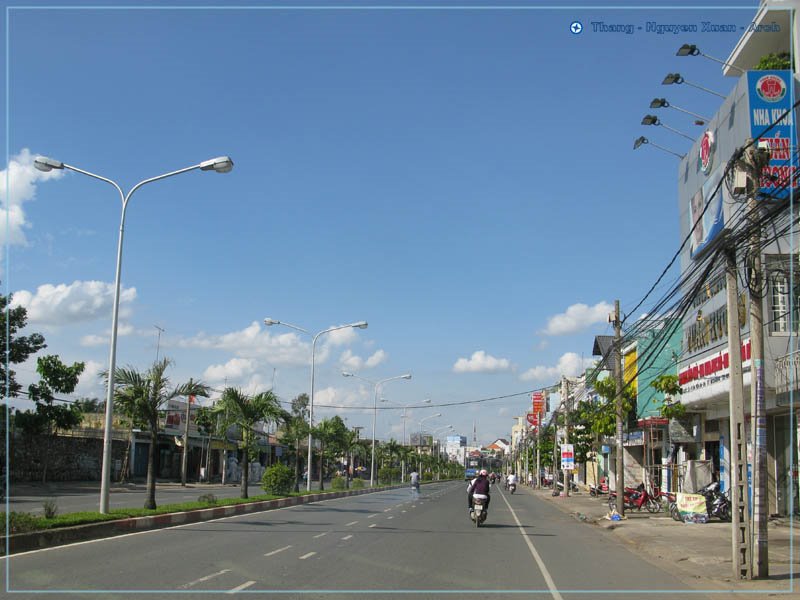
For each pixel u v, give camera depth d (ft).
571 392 207.92
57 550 45.29
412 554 49.06
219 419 171.94
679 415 93.25
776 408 70.74
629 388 131.34
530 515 99.40
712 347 85.25
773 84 73.87
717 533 70.38
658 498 106.11
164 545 49.47
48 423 141.38
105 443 61.72
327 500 124.57
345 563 43.24
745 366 71.87
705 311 88.53
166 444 196.85
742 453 41.32
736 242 40.83
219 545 50.47
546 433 249.14
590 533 73.67
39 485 133.80
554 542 62.13
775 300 70.18
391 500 129.39
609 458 166.50
